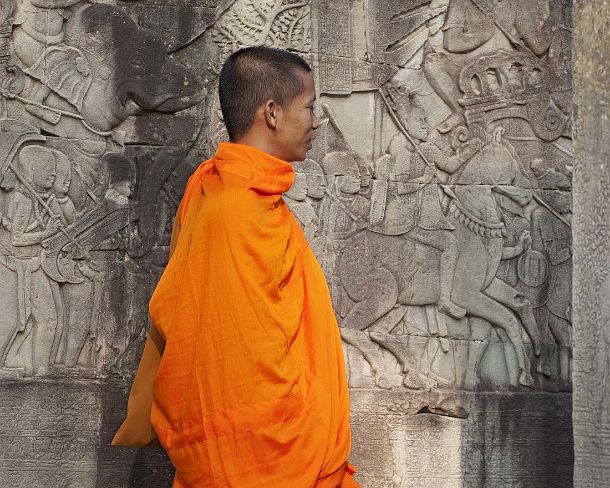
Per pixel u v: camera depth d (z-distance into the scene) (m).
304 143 3.95
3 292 5.16
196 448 3.55
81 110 5.30
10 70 5.22
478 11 5.77
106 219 5.29
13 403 5.12
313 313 3.87
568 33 5.84
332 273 5.53
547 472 5.60
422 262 5.64
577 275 4.78
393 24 5.67
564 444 5.64
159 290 3.78
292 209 5.52
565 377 5.70
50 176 5.24
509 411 5.61
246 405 3.52
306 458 3.57
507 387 5.64
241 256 3.60
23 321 5.15
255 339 3.55
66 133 5.29
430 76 5.71
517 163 5.78
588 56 4.83
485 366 5.65
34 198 5.21
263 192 3.72
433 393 5.54
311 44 5.57
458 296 5.65
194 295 3.65
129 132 5.36
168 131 5.39
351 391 5.50
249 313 3.56
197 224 3.72
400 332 5.61
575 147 4.86
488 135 5.76
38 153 5.23
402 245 5.63
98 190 5.30
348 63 5.60
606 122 4.72
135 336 5.27
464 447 5.55
